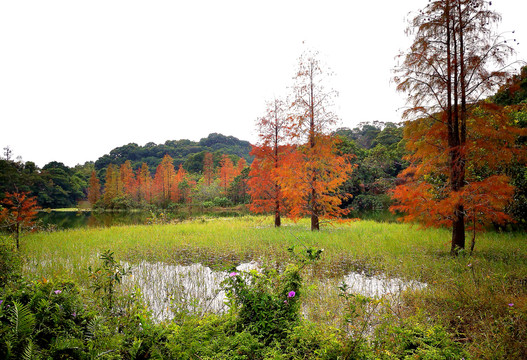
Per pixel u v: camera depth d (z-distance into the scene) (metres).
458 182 8.28
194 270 7.43
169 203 54.41
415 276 6.36
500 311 3.81
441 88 8.70
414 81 8.75
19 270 4.53
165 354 2.48
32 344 1.97
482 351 2.83
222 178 54.44
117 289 5.44
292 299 3.33
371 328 3.80
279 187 16.00
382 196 33.66
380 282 6.14
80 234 13.51
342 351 2.58
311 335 2.82
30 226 11.91
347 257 8.28
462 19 8.31
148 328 2.73
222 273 7.02
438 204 7.70
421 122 8.96
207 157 67.19
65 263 8.00
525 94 11.66
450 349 2.62
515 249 8.10
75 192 70.75
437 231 12.50
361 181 34.34
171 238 11.89
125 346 2.58
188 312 3.79
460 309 4.07
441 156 8.55
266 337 3.11
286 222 19.11
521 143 10.70
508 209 11.35
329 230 13.73
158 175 56.97
